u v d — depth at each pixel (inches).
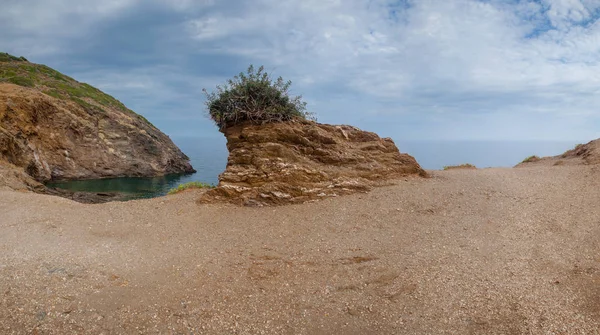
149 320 201.5
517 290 219.9
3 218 355.9
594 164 555.2
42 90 1332.4
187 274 253.6
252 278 247.6
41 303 208.7
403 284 234.1
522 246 285.0
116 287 231.9
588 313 195.5
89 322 197.8
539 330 184.9
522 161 844.0
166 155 1514.5
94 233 336.8
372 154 494.6
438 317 201.2
